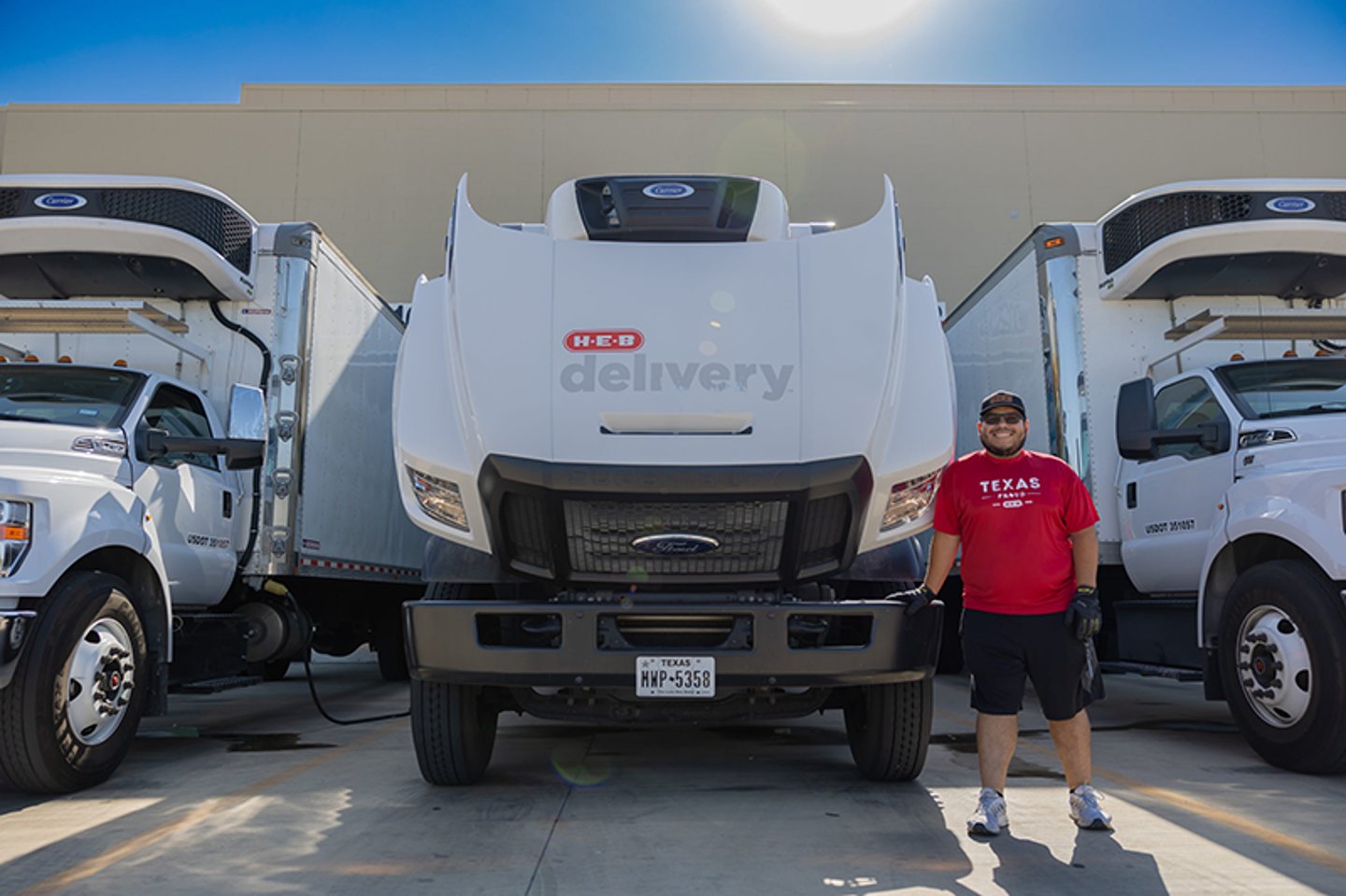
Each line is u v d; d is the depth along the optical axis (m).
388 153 19.69
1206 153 19.95
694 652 3.89
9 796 4.39
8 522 4.12
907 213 19.48
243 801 4.24
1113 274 7.01
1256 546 5.18
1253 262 6.61
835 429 4.08
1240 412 5.75
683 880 3.07
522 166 19.64
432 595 4.44
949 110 19.81
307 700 8.66
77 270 6.47
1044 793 4.28
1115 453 7.01
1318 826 3.70
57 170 19.62
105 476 5.16
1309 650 4.55
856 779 4.66
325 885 3.03
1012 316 7.88
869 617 3.97
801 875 3.12
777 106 19.80
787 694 4.45
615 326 4.21
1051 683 3.67
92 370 5.86
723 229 4.52
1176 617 6.09
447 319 4.43
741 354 4.17
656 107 19.81
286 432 6.80
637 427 4.05
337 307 7.63
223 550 6.39
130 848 3.46
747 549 4.02
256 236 7.02
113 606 4.60
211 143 19.75
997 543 3.72
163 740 6.14
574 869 3.19
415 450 4.20
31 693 4.15
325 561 7.33
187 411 6.27
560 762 5.14
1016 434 3.73
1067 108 19.92
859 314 4.30
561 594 4.12
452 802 4.19
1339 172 20.16
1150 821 3.78
